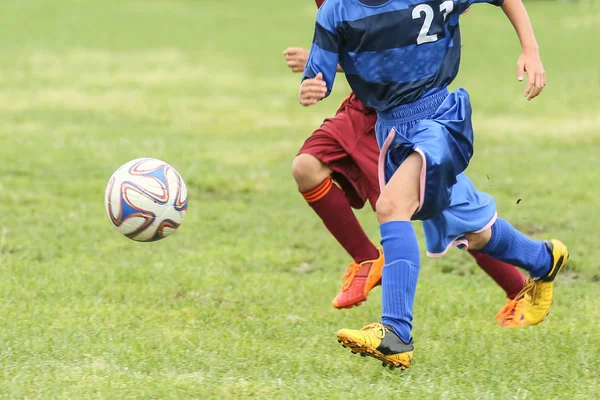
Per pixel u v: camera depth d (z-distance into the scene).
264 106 54.38
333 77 16.11
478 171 36.72
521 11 16.47
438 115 15.85
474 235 16.97
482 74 65.06
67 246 25.36
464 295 20.98
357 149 18.56
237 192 34.19
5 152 38.56
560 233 27.77
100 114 50.50
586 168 37.16
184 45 79.88
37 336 16.73
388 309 15.00
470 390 14.09
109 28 89.38
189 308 19.42
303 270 24.45
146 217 17.80
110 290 20.67
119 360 15.44
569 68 66.75
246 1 120.75
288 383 14.32
